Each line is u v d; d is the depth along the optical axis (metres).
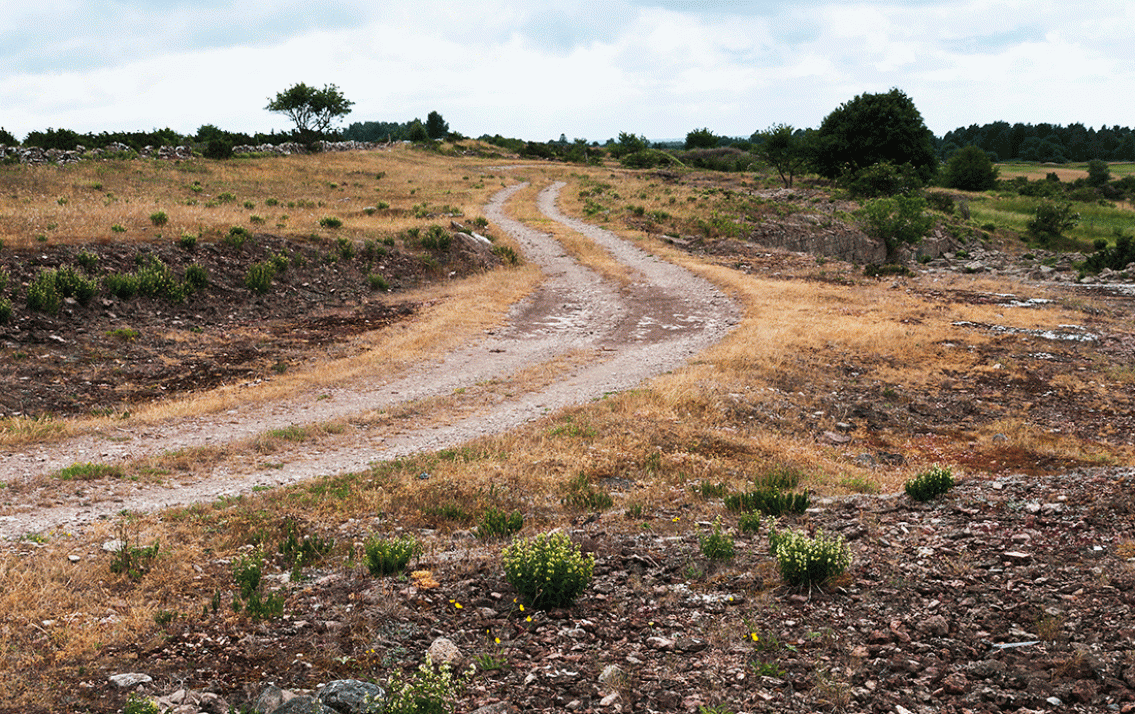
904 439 15.51
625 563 7.73
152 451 12.69
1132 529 7.25
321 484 11.09
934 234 55.84
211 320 22.03
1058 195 93.12
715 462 12.76
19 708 4.69
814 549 6.76
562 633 5.93
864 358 20.91
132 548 8.02
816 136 82.69
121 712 4.69
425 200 51.91
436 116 136.75
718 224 46.00
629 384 18.16
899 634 5.61
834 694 4.82
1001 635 5.47
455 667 5.30
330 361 19.75
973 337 22.73
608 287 32.03
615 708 4.75
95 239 23.64
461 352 21.55
